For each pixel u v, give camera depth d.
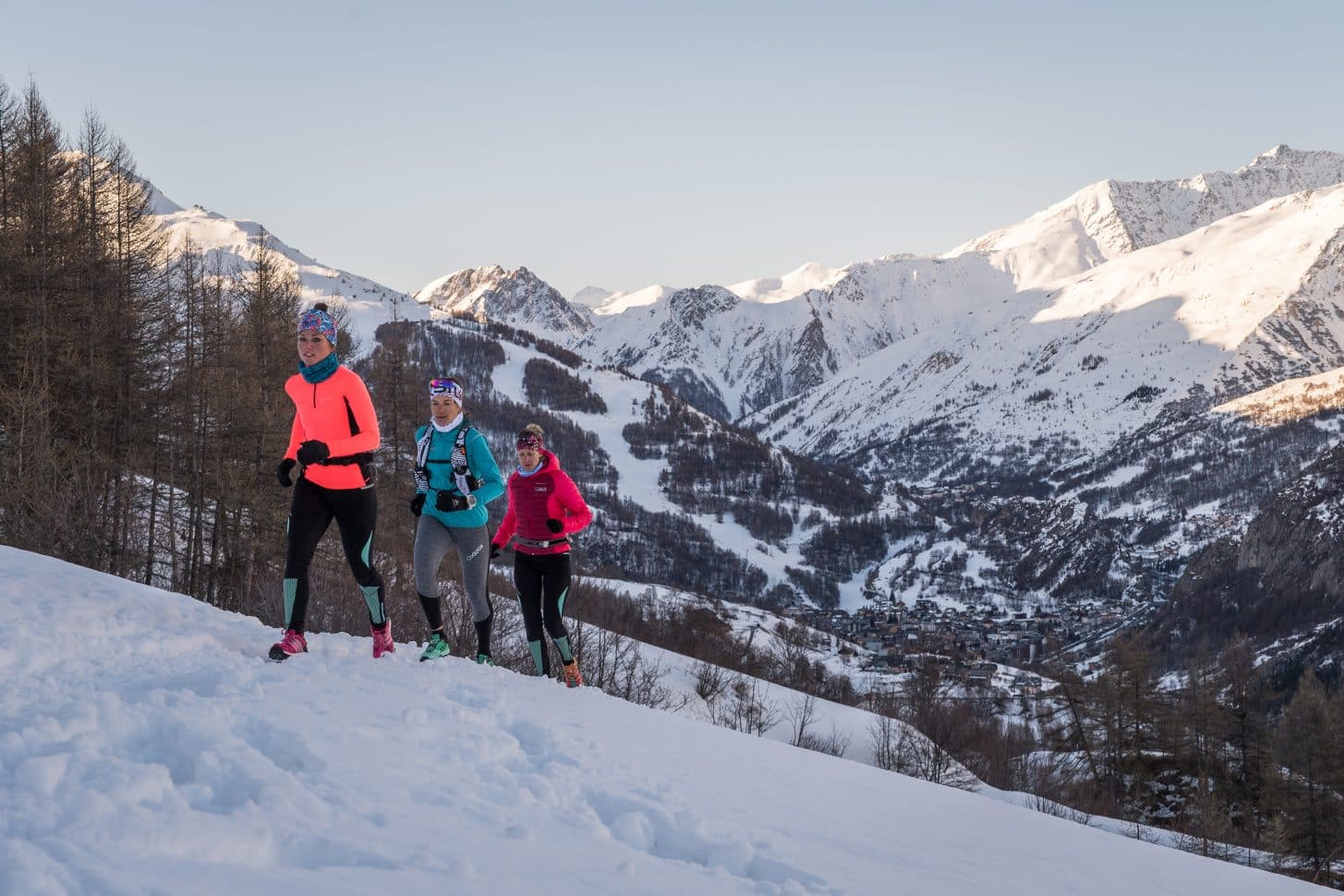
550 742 5.12
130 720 4.01
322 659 6.27
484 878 2.96
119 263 34.72
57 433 28.83
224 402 32.34
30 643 5.16
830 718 42.06
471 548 7.25
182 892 2.44
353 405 6.37
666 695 33.78
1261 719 50.75
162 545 29.94
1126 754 51.06
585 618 40.25
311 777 3.65
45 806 2.90
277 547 31.94
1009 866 4.62
